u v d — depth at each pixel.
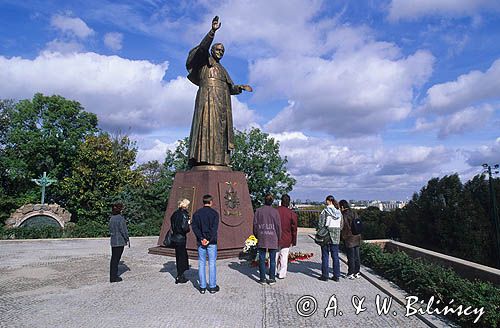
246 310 6.66
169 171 33.50
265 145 35.41
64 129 39.16
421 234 18.70
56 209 28.38
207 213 7.86
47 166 38.66
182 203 8.87
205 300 7.27
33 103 38.25
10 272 10.20
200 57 13.38
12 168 36.34
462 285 6.62
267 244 8.63
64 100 39.19
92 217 33.00
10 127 38.72
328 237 9.24
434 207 18.16
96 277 9.45
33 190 37.62
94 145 34.56
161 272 10.04
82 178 33.47
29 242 18.25
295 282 8.98
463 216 17.06
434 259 9.88
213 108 13.39
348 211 9.77
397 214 22.06
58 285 8.59
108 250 14.93
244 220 13.01
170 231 8.77
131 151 38.53
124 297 7.50
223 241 12.24
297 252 14.04
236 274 9.73
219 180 12.83
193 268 10.51
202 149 13.18
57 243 17.70
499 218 17.47
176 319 6.12
